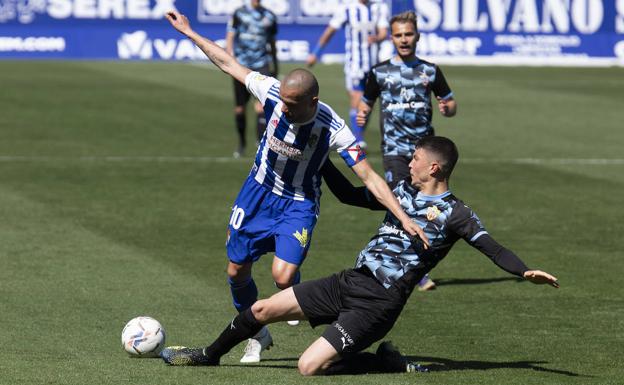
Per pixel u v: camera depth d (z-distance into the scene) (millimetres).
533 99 81312
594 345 25078
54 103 71688
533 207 42969
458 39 108812
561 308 28672
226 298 28984
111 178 47156
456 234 21891
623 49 110062
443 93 31828
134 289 29641
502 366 23094
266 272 32281
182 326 26250
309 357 21656
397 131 31656
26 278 30531
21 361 22484
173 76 90562
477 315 27984
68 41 104000
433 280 32031
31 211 39906
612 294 30172
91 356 23188
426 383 21391
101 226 37750
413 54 31750
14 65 96688
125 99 74812
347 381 21266
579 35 110125
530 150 58094
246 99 53625
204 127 63625
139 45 105062
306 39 105938
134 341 22984
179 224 38375
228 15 105438
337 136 22625
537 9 109500
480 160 54562
